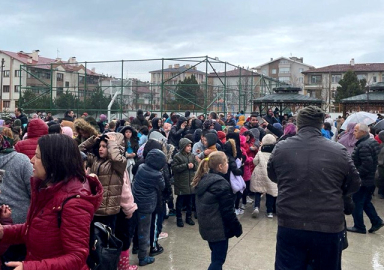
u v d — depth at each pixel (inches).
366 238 235.6
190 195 257.9
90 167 152.9
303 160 121.1
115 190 153.9
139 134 329.4
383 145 269.6
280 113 674.8
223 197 153.8
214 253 157.9
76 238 78.5
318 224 116.6
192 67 660.1
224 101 693.3
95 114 759.7
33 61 2118.6
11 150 128.5
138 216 186.1
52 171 82.1
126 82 717.9
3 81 2113.7
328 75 2329.0
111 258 93.6
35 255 81.8
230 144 247.0
